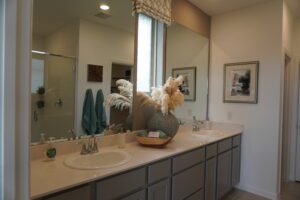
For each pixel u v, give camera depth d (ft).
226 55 10.73
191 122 10.30
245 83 10.07
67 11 5.76
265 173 9.53
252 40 9.93
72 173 4.29
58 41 5.59
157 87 8.07
